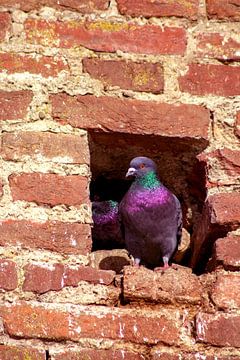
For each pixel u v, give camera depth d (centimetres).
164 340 572
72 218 615
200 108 652
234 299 586
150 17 670
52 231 609
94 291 595
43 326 571
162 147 671
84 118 641
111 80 652
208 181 641
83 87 648
